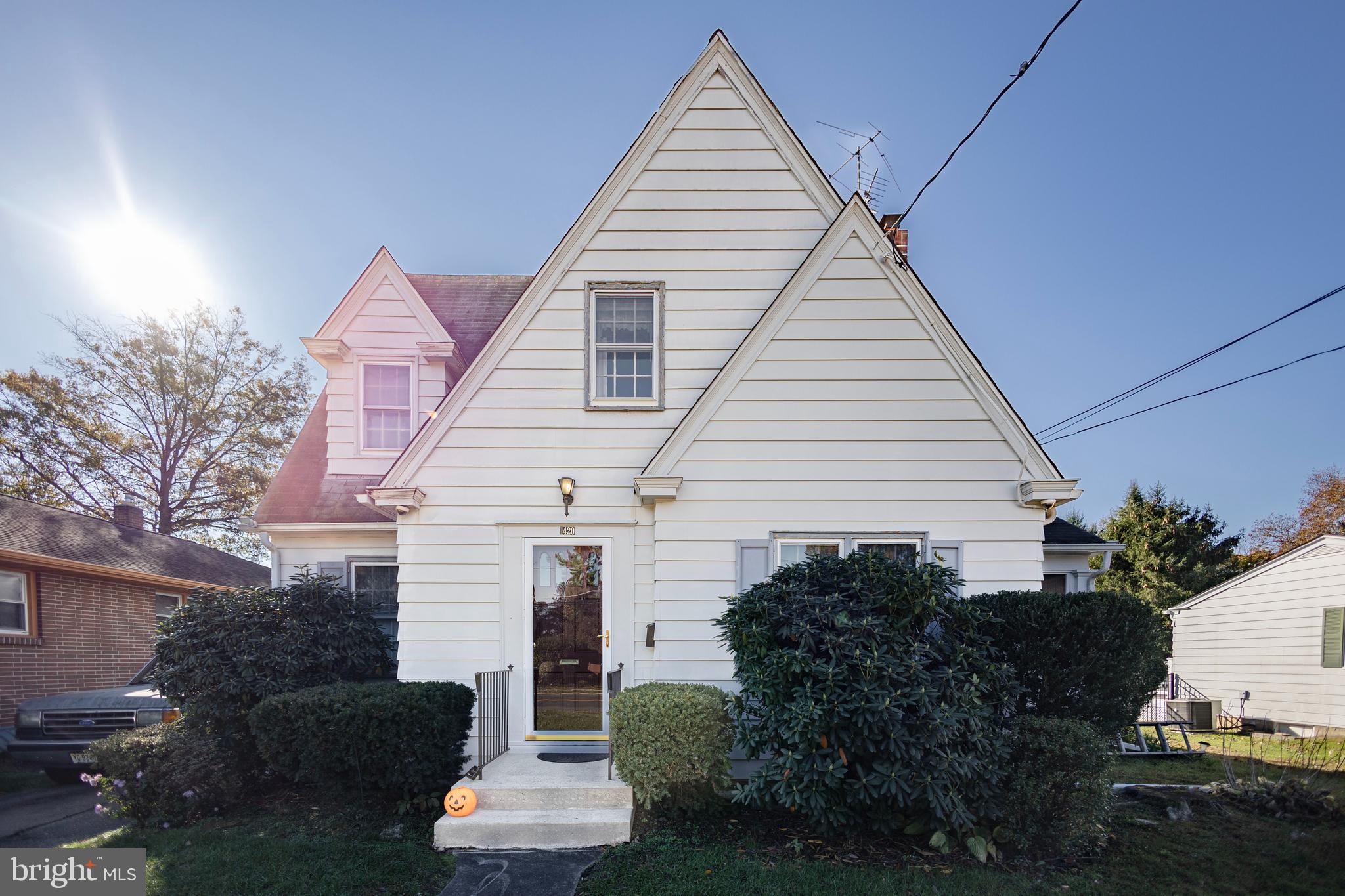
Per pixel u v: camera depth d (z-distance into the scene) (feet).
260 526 27.76
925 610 16.97
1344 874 14.93
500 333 24.61
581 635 23.77
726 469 23.15
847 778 16.14
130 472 72.54
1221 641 50.39
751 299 24.94
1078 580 32.04
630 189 25.26
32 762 26.30
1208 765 27.12
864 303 23.52
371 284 30.09
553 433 24.39
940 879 14.62
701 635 22.72
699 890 14.05
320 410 32.42
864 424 23.25
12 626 35.35
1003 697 17.01
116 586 40.96
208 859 16.20
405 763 19.03
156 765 19.20
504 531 24.03
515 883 14.89
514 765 20.90
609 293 25.03
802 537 22.95
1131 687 19.47
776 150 25.30
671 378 24.68
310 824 18.86
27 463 67.51
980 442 23.12
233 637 22.12
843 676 15.96
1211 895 14.02
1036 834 15.69
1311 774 21.48
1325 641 42.32
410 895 14.43
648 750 17.57
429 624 23.61
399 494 23.21
